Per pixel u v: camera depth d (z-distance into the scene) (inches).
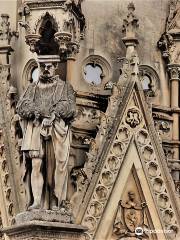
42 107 1403.8
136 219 1560.0
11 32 1702.8
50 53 1608.0
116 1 1755.7
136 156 1572.3
